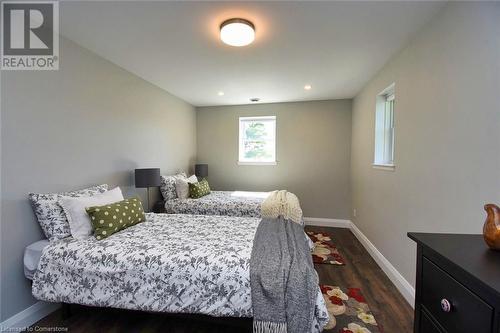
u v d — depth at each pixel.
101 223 1.86
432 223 1.77
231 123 4.75
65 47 2.07
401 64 2.28
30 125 1.80
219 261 1.47
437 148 1.71
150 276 1.48
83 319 1.82
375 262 2.85
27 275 1.71
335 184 4.37
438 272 0.88
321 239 3.66
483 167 1.31
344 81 3.25
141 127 3.15
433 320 0.90
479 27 1.33
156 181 2.89
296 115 4.48
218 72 2.92
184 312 1.44
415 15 1.73
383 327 1.73
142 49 2.31
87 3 1.62
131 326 1.75
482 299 0.68
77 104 2.19
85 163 2.28
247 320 1.49
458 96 1.50
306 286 1.32
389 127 2.94
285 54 2.41
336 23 1.85
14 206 1.70
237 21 1.78
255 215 3.21
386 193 2.60
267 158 4.74
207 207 3.31
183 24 1.88
